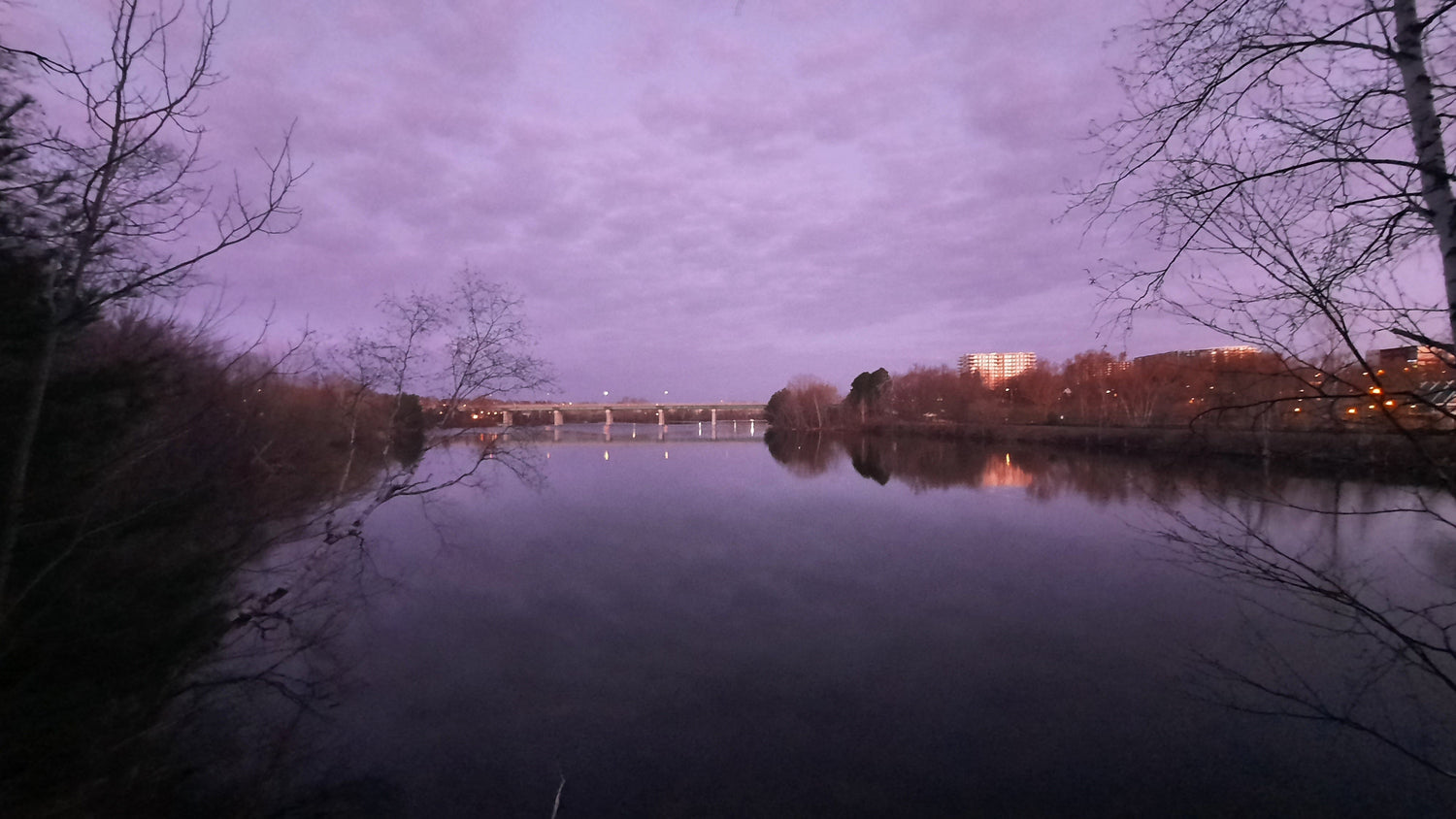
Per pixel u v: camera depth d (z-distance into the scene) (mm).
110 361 5258
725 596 13328
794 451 50438
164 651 5512
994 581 14188
